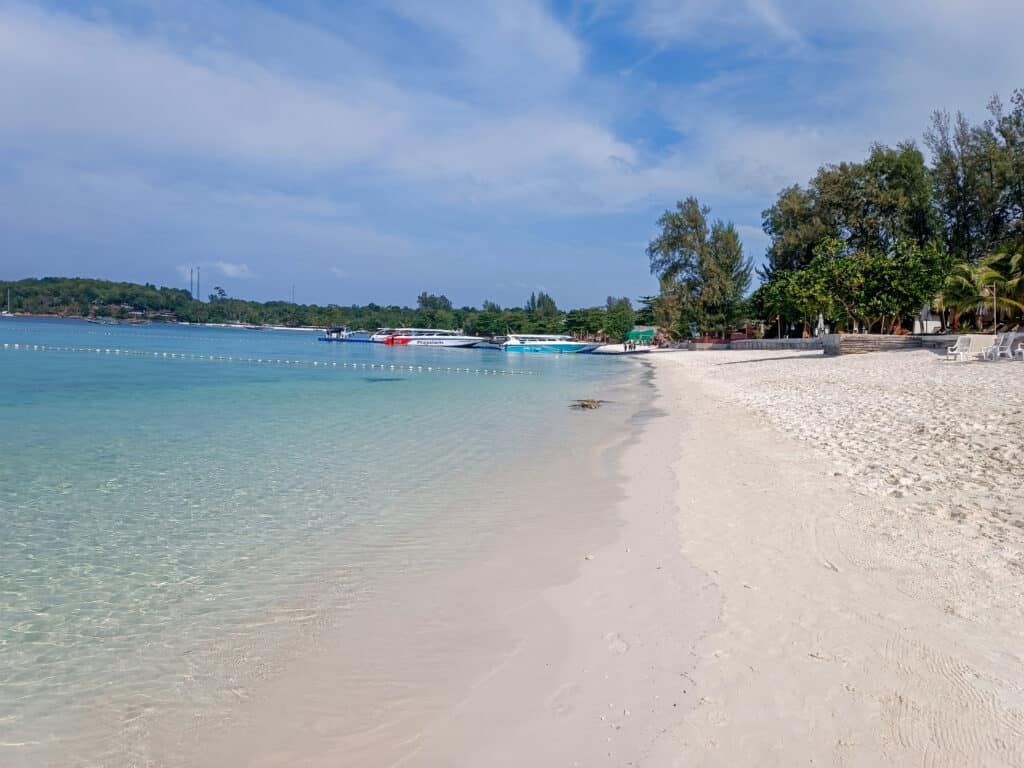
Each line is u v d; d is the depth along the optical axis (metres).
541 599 6.35
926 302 39.56
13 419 19.27
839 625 5.31
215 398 25.91
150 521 9.18
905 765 3.71
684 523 8.35
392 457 13.78
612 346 92.62
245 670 5.22
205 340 103.38
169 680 5.10
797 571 6.49
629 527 8.45
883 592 5.86
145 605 6.45
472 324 145.62
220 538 8.44
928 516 7.74
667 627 5.55
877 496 8.75
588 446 15.04
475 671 5.09
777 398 21.78
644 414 21.00
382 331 110.00
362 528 8.81
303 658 5.38
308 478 11.79
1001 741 3.85
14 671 5.25
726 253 80.56
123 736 4.42
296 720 4.55
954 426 12.71
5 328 120.00
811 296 43.84
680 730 4.14
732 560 6.94
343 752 4.19
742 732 4.09
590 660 5.12
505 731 4.30
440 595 6.57
